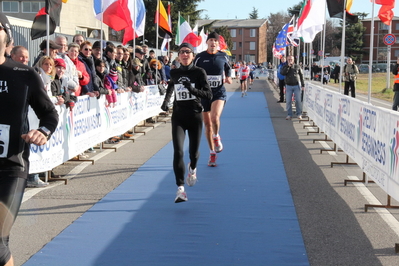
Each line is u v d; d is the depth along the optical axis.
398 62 16.02
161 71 16.16
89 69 8.78
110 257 4.30
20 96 3.08
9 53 6.18
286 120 14.99
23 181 3.08
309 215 5.49
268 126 13.55
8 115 3.06
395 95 16.12
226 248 4.50
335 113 9.11
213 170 7.88
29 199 6.14
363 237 4.79
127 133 11.95
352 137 7.41
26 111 3.12
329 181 7.11
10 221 2.97
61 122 7.16
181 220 5.32
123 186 6.86
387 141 5.36
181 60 6.03
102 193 6.47
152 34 52.66
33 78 3.14
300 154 9.29
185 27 22.06
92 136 8.73
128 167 8.16
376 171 5.85
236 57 110.56
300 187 6.75
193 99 6.00
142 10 14.05
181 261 4.20
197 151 6.23
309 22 14.49
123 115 10.86
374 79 52.00
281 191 6.54
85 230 5.01
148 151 9.73
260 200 6.10
